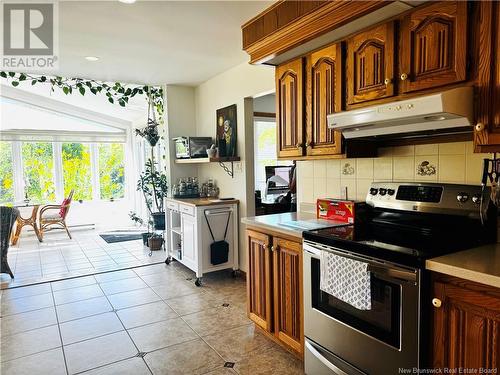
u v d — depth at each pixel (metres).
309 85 2.36
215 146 4.03
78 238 6.38
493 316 1.26
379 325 1.63
